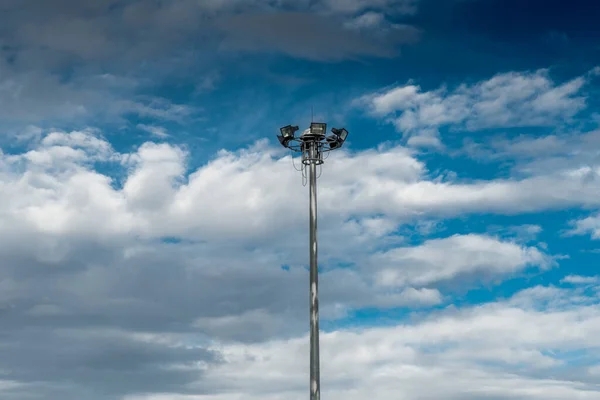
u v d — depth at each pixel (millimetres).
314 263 70375
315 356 68875
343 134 71875
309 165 71688
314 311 69500
